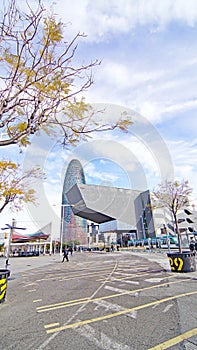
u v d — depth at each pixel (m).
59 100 4.83
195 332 3.60
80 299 6.24
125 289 7.32
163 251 34.41
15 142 5.20
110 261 21.45
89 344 3.30
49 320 4.49
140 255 28.86
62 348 3.21
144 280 8.88
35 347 3.26
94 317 4.56
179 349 3.06
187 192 13.52
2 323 4.38
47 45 4.50
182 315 4.44
